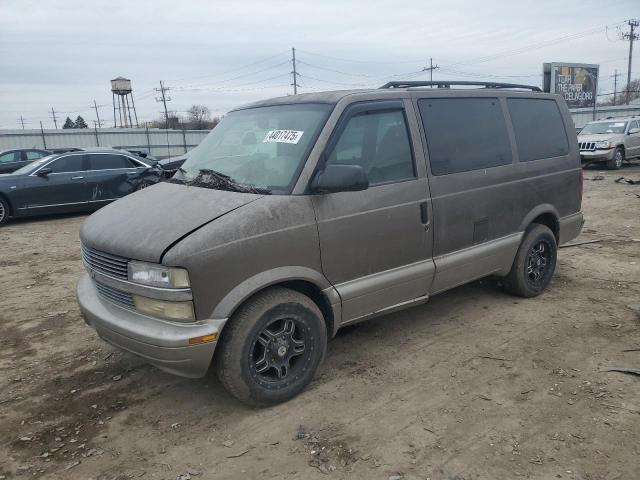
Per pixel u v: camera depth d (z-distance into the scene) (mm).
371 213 3773
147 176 12859
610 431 3131
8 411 3592
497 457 2936
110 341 3516
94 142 39719
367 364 4074
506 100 4965
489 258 4746
